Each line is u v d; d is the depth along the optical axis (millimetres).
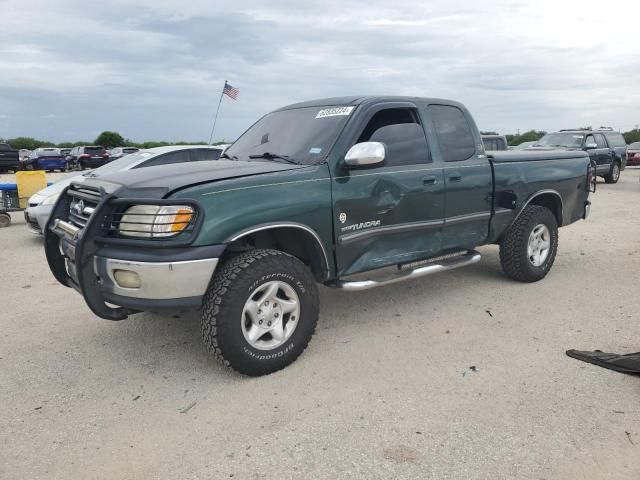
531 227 5703
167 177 3701
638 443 2875
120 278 3473
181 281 3377
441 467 2705
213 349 3578
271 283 3693
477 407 3271
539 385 3537
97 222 3535
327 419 3176
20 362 4102
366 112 4438
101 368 3973
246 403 3391
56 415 3305
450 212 4992
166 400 3461
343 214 4168
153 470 2738
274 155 4477
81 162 36625
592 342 4270
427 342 4328
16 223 11445
